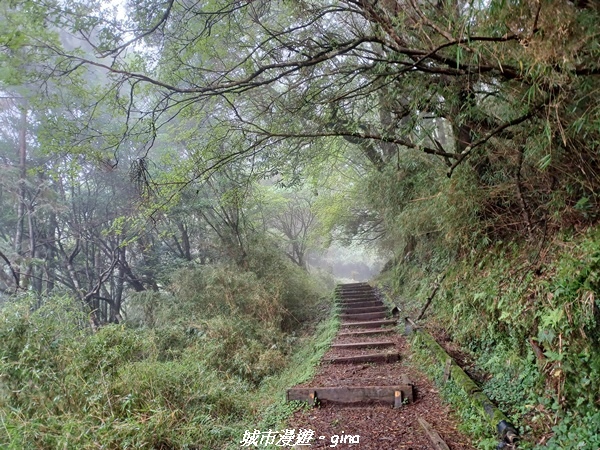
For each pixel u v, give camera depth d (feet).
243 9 12.67
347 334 23.79
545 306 10.05
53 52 11.06
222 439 13.71
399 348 19.99
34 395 13.79
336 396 14.26
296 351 28.09
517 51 8.70
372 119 17.99
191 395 16.01
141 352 19.97
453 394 12.76
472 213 16.89
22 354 15.01
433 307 22.25
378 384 15.14
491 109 13.09
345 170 44.47
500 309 13.01
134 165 16.17
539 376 10.25
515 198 15.12
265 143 14.92
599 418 7.86
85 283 48.57
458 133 15.44
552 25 7.30
